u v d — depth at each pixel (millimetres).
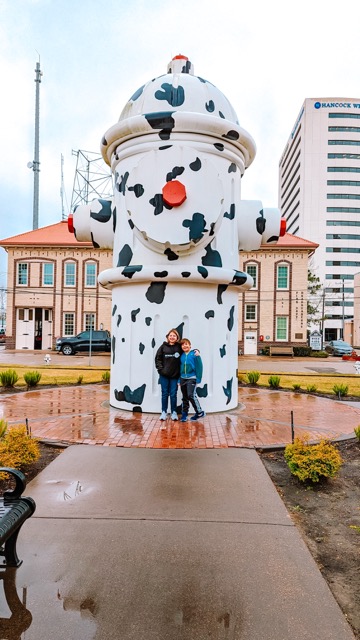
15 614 2537
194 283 8000
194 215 7668
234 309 8727
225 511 3920
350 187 91938
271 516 3846
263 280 34875
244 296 35031
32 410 8438
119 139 8219
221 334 8312
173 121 7641
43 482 4547
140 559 3117
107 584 2820
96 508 3934
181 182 7664
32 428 6867
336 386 11547
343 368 22500
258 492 4367
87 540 3375
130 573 2943
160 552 3211
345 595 2795
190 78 8258
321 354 33000
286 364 25078
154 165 7770
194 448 5820
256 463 5250
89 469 4953
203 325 8078
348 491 4633
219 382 8289
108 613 2549
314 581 2893
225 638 2359
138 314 8133
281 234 8953
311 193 92438
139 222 7836
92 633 2391
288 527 3650
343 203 91938
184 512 3881
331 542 3510
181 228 7668
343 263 92125
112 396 8734
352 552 3352
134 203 7902
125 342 8336
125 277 8031
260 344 34844
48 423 7230
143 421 7410
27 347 34375
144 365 8070
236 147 8383
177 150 7707
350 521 3906
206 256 8047
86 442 6059
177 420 7512
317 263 92188
